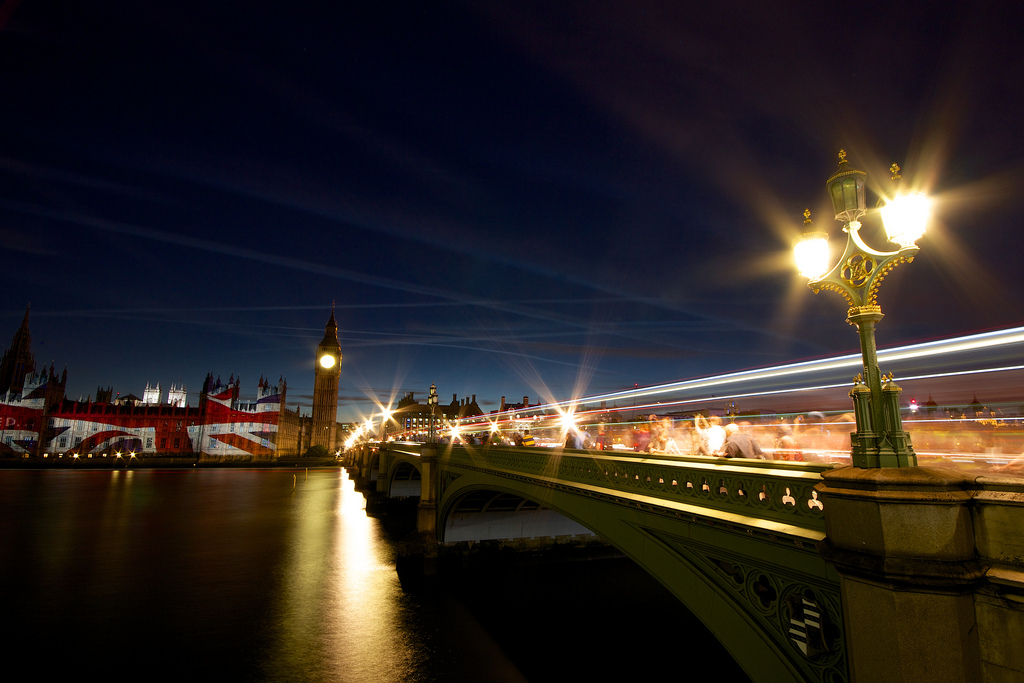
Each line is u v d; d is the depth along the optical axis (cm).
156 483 8544
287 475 10781
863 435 492
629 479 1005
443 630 2103
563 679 1723
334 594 2519
